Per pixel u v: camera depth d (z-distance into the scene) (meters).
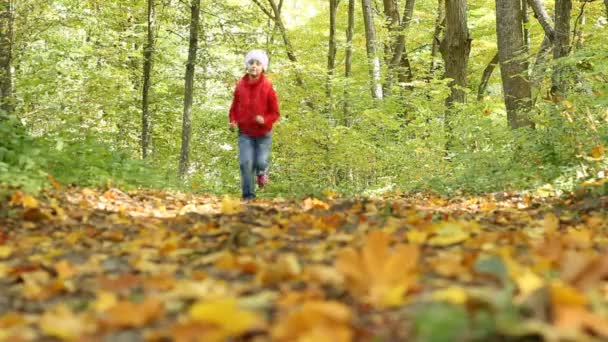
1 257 3.77
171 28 20.80
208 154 23.38
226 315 1.94
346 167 18.42
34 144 8.66
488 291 2.07
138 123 23.92
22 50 18.78
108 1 22.05
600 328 1.71
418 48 30.11
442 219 5.75
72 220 5.55
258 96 9.42
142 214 6.55
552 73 14.23
